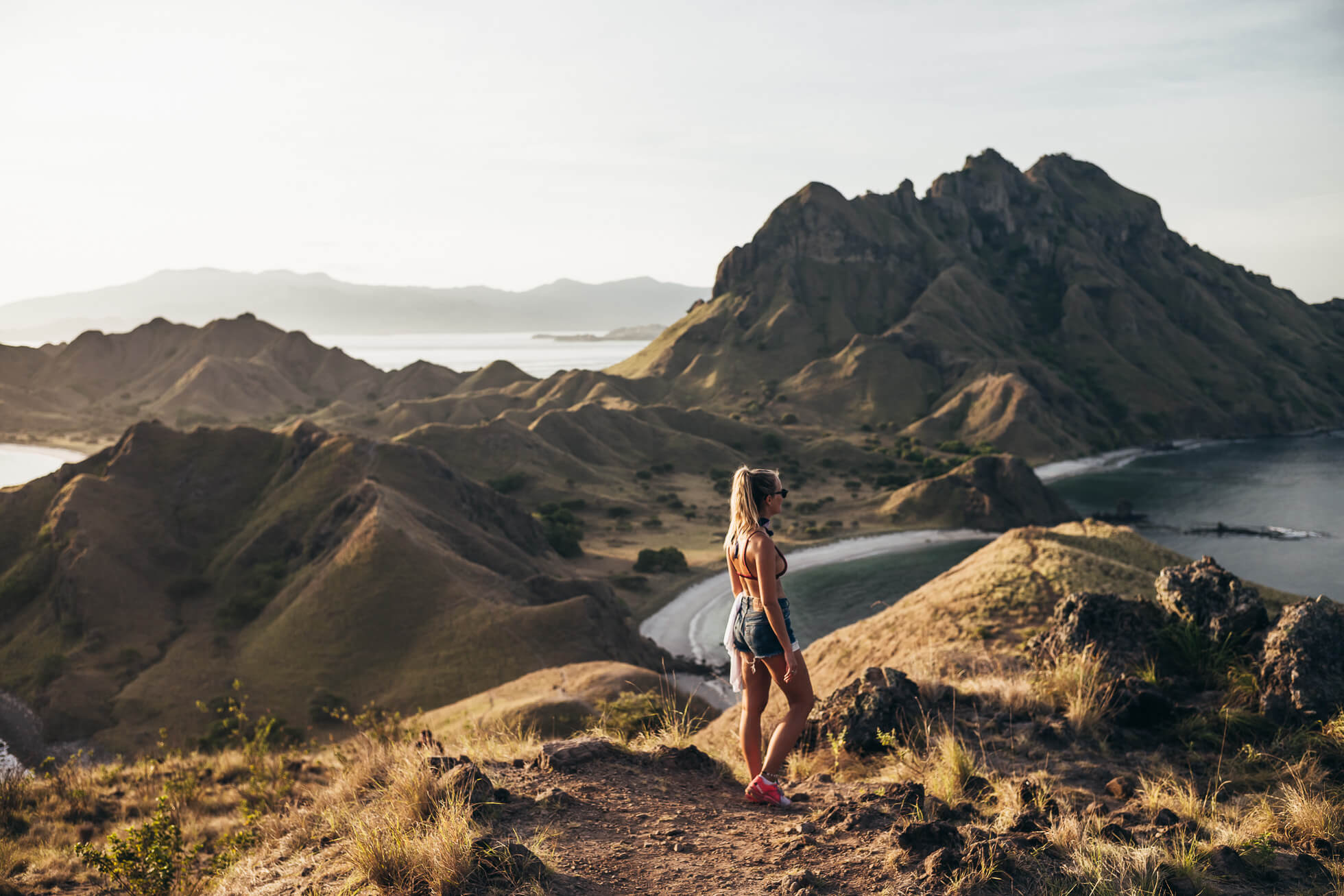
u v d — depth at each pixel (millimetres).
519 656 63406
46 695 65875
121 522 94375
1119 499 164500
